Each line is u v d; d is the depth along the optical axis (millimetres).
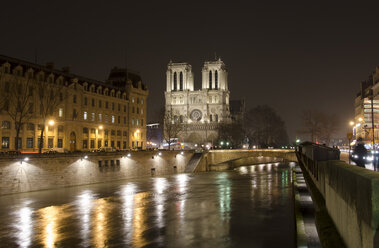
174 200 47094
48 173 55562
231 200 46000
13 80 67062
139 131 111062
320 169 12859
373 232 3896
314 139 146750
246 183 67250
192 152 106438
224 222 33000
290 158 112312
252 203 43156
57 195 51031
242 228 30406
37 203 44812
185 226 31891
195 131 195500
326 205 9547
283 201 44125
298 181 30172
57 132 77750
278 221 32688
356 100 130375
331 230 7258
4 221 35531
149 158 82938
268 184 64750
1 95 64438
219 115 199625
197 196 50406
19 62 74062
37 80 71062
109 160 69500
